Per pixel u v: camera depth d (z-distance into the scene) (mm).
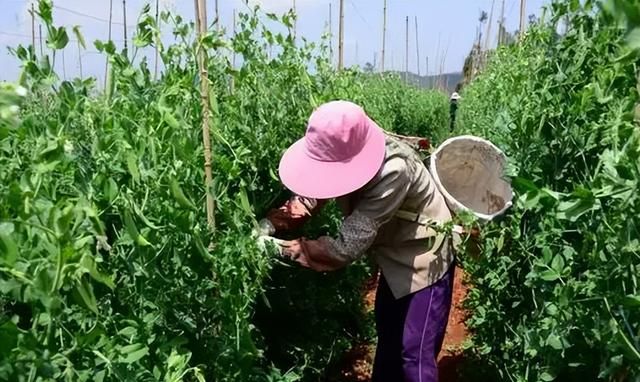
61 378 1347
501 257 2900
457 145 3023
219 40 2186
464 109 11992
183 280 1945
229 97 2775
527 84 3057
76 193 1563
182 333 1947
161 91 2213
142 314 1809
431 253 2742
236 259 2104
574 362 2107
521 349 2938
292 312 3361
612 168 1595
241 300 2125
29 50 1612
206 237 2018
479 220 2721
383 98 9711
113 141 1786
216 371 2092
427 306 2768
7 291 1184
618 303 1664
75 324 1598
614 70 2123
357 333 4359
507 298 3127
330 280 3664
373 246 2855
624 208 1552
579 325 2000
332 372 3982
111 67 2055
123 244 1721
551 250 2295
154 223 1778
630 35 890
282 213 2924
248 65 2955
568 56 2516
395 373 2961
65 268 1093
